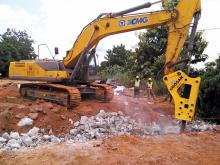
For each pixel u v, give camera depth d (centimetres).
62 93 1379
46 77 1464
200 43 2597
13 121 1101
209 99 1470
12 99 1548
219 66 1561
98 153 773
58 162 716
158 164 713
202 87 1480
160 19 1188
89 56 1512
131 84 2870
